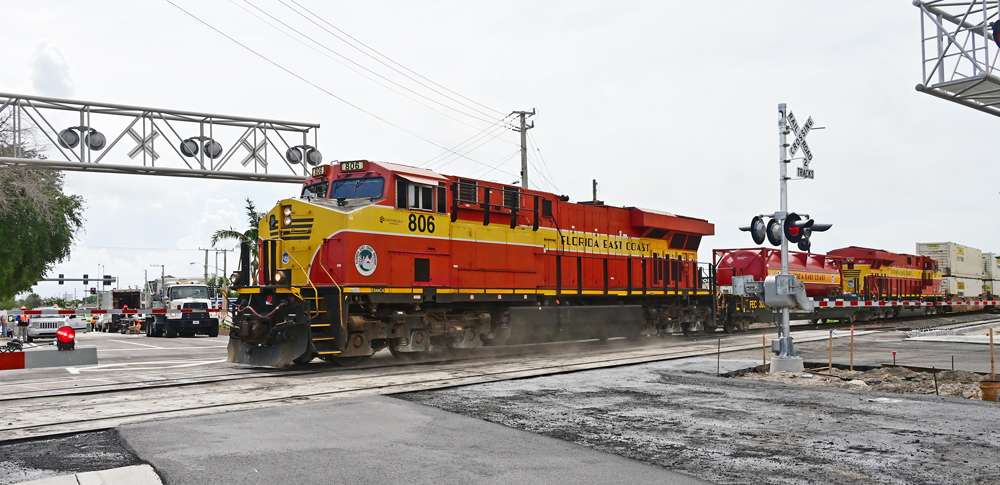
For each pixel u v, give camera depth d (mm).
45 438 7930
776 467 6711
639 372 13930
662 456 7148
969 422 8812
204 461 6910
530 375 13344
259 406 10078
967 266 53625
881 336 25234
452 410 9711
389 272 15852
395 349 16531
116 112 23906
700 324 27219
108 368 15820
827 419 9062
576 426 8656
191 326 35594
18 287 41750
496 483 6207
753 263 30516
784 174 14203
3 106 22031
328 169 16938
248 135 26391
